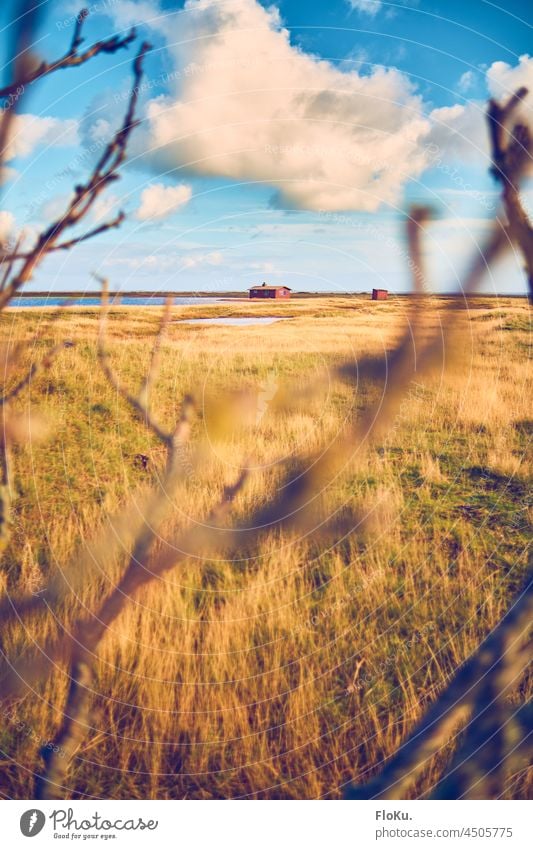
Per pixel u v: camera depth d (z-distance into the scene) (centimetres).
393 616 399
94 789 292
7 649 320
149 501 468
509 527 504
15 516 487
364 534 490
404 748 282
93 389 803
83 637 289
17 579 391
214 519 262
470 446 675
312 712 325
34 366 210
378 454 619
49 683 304
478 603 401
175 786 299
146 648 338
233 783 300
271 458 595
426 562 451
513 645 241
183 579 398
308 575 442
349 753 308
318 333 1308
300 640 373
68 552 412
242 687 336
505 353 1002
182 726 314
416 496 566
